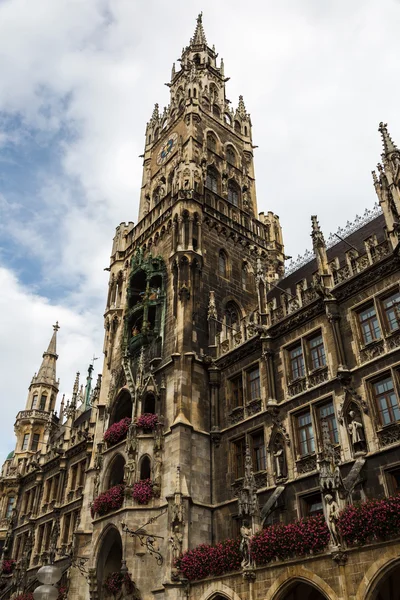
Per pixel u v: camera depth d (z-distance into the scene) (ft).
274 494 85.20
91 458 126.41
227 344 112.57
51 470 163.22
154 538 93.76
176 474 95.61
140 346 123.34
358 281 90.17
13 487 180.65
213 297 119.85
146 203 163.63
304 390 92.07
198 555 84.99
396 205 88.79
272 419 93.71
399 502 62.80
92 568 101.14
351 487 71.82
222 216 140.05
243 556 76.38
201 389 108.68
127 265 148.15
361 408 80.23
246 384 104.37
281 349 99.45
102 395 131.13
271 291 137.59
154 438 104.47
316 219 103.86
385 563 60.54
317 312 95.25
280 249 153.07
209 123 167.53
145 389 112.78
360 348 86.02
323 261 98.07
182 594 83.87
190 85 170.30
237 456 99.60
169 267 128.47
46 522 150.41
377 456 75.36
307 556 69.05
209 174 154.10
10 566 153.48
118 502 101.50
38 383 221.46
